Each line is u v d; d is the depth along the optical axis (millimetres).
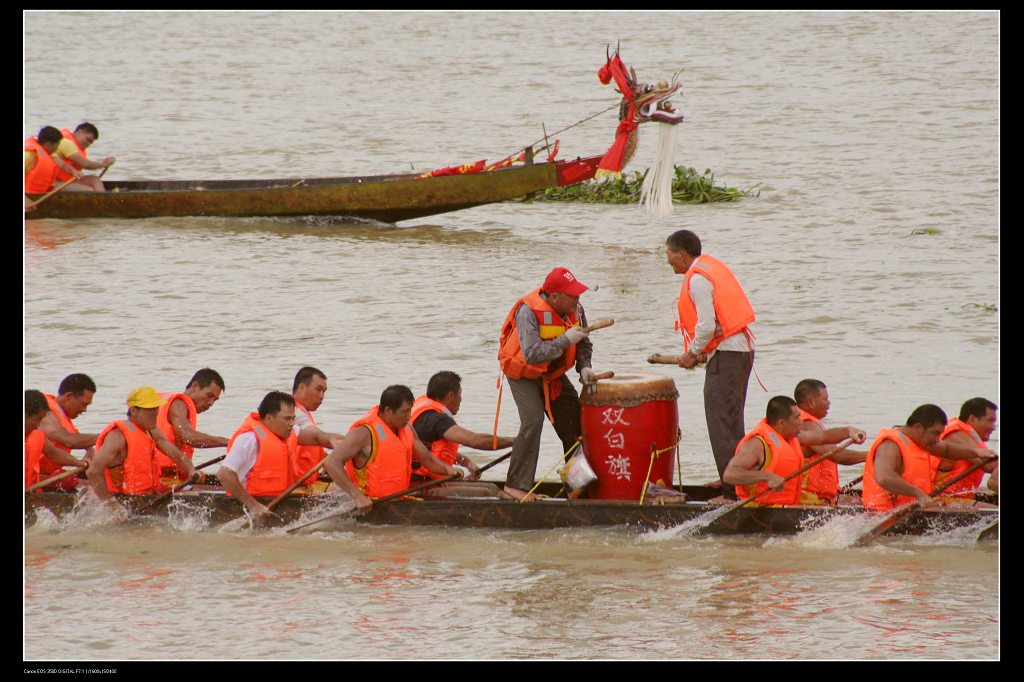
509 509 36000
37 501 37031
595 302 66312
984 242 77000
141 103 145125
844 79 147750
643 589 32031
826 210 87938
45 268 73125
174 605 31344
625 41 184250
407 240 82562
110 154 116438
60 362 55031
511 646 28781
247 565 34031
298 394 38312
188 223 85750
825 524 34875
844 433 35875
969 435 35344
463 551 34844
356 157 114938
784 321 60844
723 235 81625
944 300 63938
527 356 36031
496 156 114938
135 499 36906
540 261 76375
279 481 36938
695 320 37156
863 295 65375
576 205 93562
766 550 34500
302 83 158000
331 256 77438
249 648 28750
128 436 37156
